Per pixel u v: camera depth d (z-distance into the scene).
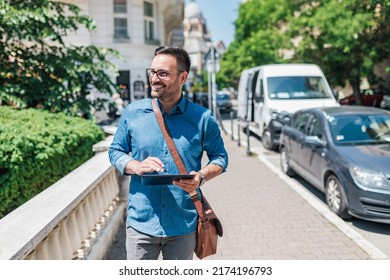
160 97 2.31
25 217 2.71
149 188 2.36
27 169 4.48
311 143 6.41
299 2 17.89
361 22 14.67
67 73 7.91
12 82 7.55
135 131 2.37
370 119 6.53
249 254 4.41
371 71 22.06
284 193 6.96
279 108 11.53
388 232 5.07
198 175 2.22
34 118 6.01
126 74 20.84
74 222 3.44
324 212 5.79
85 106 8.11
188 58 2.37
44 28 7.47
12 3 7.38
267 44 22.56
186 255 2.46
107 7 20.39
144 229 2.36
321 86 12.29
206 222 2.43
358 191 5.07
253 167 9.41
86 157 6.20
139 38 21.19
